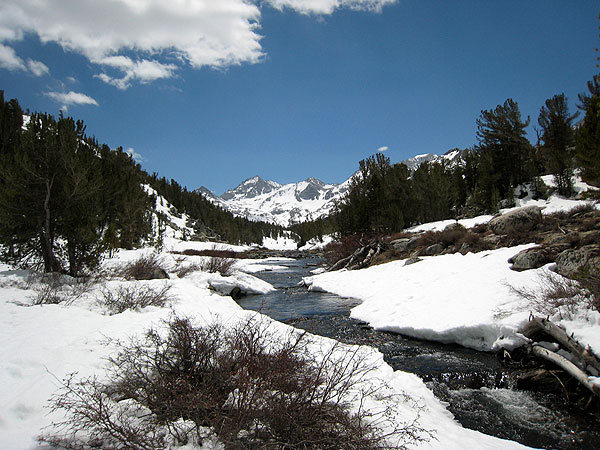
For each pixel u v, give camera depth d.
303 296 15.21
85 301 7.97
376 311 10.70
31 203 10.28
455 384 6.03
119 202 26.27
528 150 33.31
